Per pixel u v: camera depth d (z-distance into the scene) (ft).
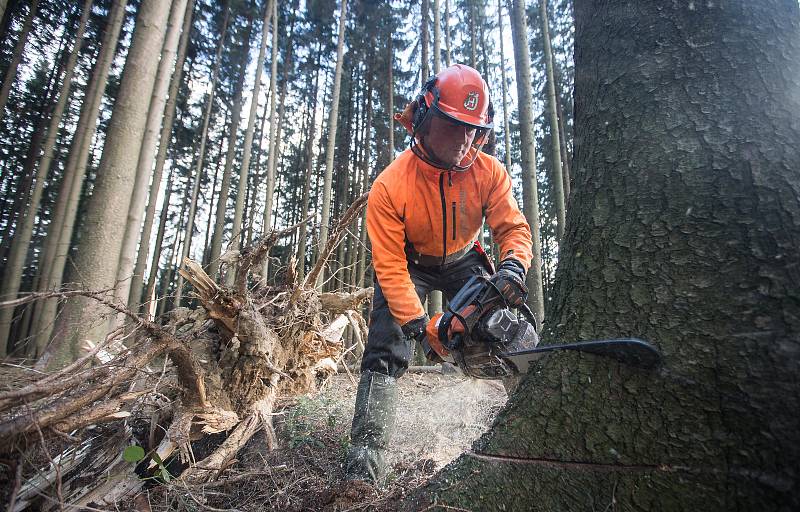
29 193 34.47
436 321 5.00
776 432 2.50
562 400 3.43
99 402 5.16
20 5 31.01
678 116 3.37
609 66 3.88
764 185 2.95
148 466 6.06
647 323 3.14
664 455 2.84
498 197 6.44
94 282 12.53
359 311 14.37
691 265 3.05
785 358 2.58
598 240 3.63
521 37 18.83
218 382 7.80
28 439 4.51
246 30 44.86
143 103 13.98
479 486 3.67
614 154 3.68
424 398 11.44
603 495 3.01
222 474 6.53
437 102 5.45
